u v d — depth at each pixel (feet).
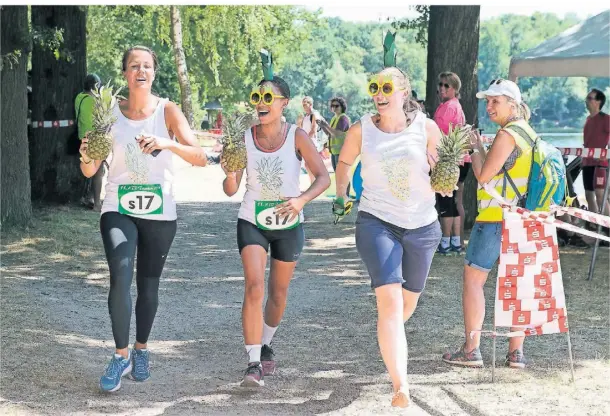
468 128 19.16
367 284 34.14
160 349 24.08
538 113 318.86
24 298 29.22
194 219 54.03
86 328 26.02
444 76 37.06
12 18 41.93
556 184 21.03
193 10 106.42
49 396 19.02
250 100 19.60
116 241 19.30
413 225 19.04
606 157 38.55
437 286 32.83
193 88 170.40
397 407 18.43
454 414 18.60
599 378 21.34
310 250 42.50
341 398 19.65
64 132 52.80
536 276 21.13
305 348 24.34
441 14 46.65
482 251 21.99
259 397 19.61
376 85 18.76
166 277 35.27
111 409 18.39
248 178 20.06
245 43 111.04
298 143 20.01
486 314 28.91
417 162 18.86
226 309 29.63
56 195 52.90
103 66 153.38
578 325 27.17
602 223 20.25
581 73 41.16
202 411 18.49
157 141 18.79
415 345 24.64
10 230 42.52
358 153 19.38
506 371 21.99
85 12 52.95
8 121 43.09
